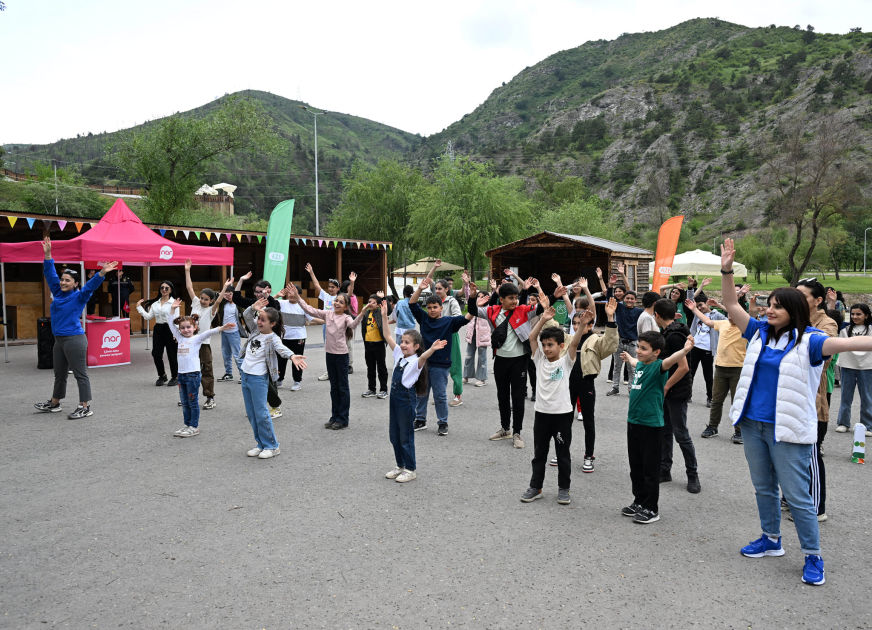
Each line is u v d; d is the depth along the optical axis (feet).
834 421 25.49
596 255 75.31
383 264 84.17
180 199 96.84
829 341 10.91
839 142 135.44
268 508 14.78
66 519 14.01
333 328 22.79
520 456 19.72
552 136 546.26
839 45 531.09
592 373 18.08
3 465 18.15
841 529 13.78
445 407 22.53
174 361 31.45
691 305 21.98
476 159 513.04
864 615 9.93
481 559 12.01
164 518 14.10
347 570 11.48
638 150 456.45
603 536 13.24
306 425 23.62
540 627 9.47
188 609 10.00
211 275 69.31
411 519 14.14
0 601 10.27
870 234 273.75
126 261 37.04
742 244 211.20
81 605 10.14
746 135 423.23
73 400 27.76
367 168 135.33
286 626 9.47
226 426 23.20
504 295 20.80
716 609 10.10
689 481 16.43
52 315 24.25
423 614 9.86
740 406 12.07
